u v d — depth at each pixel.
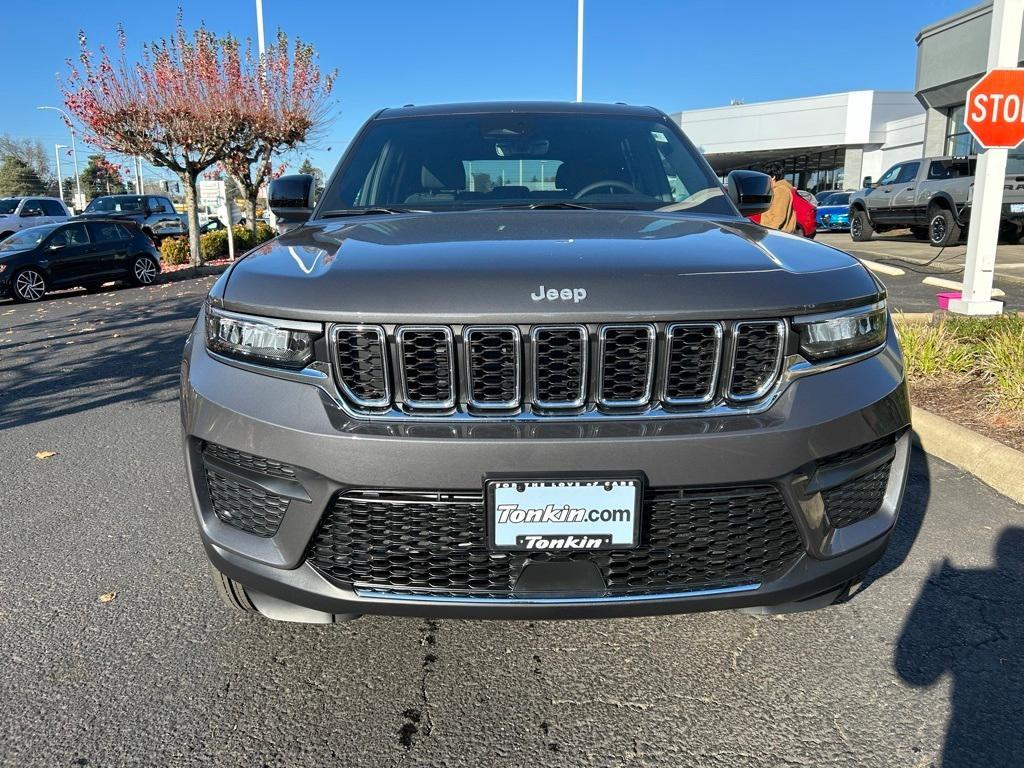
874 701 2.26
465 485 1.87
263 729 2.17
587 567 1.94
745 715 2.21
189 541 3.37
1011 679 2.34
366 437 1.88
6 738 2.13
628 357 1.93
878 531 2.16
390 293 1.94
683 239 2.31
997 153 6.29
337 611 2.03
